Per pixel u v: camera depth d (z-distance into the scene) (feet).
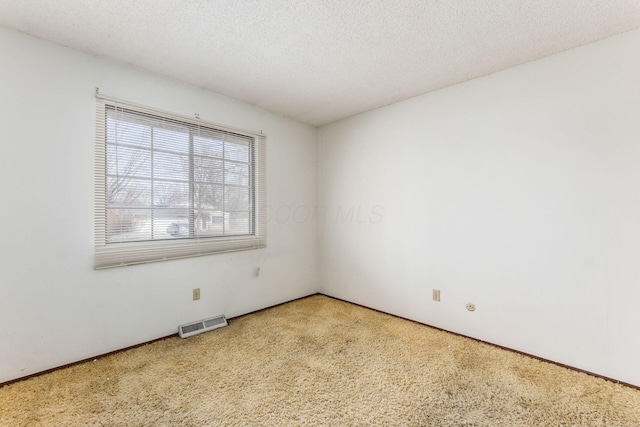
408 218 9.05
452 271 8.07
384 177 9.69
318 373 5.95
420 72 7.30
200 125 8.31
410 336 7.79
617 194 5.74
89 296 6.43
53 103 5.97
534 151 6.69
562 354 6.36
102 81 6.57
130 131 7.03
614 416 4.74
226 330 8.18
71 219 6.19
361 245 10.40
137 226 7.17
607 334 5.86
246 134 9.46
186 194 8.07
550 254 6.51
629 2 4.79
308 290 11.62
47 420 4.56
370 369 6.11
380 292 9.83
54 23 5.40
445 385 5.56
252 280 9.64
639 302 5.54
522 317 6.89
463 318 7.86
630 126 5.60
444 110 8.21
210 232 8.61
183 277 7.96
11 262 5.56
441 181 8.29
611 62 5.76
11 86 5.54
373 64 6.92
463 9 4.99
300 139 11.28
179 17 5.23
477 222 7.59
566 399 5.16
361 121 10.36
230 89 8.37
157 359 6.48
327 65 6.98
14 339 5.59
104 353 6.63
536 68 6.65
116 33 5.71
